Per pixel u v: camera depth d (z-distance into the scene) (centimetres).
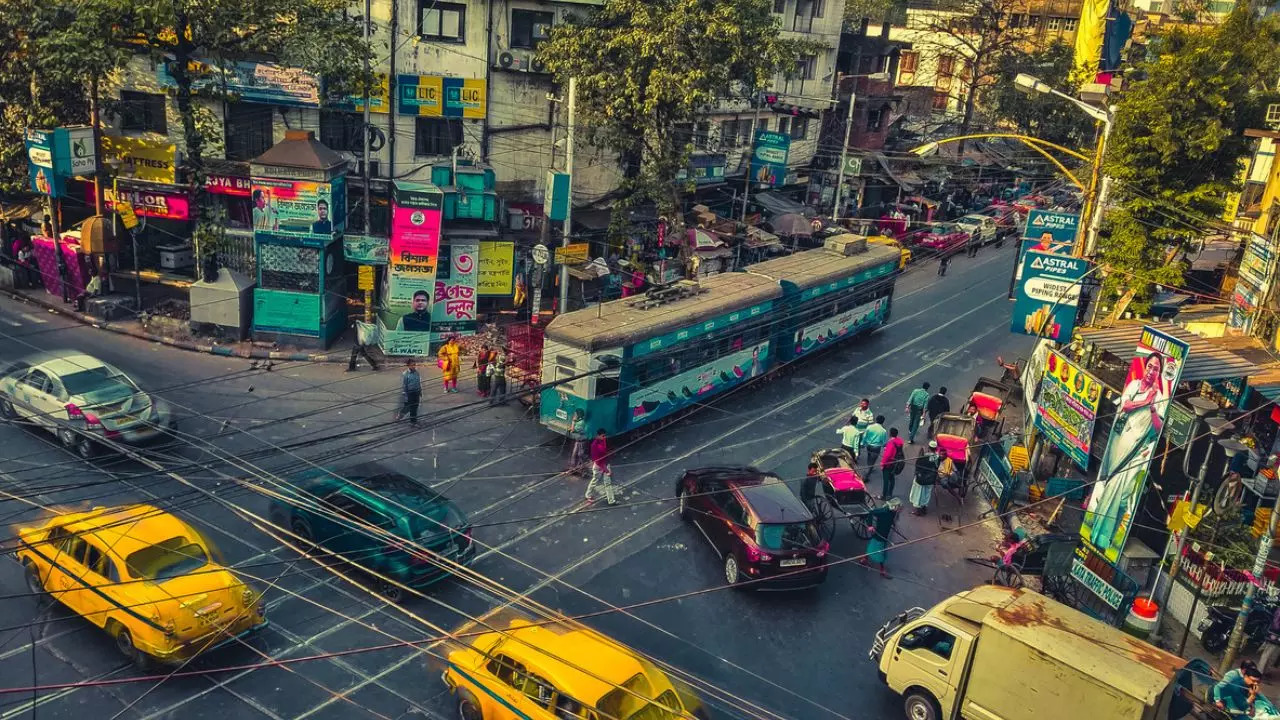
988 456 2288
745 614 1714
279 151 2716
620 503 2081
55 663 1389
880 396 2884
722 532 1822
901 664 1445
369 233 3088
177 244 3188
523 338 2708
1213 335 2583
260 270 2775
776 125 4700
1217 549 1712
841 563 1925
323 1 2848
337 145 3222
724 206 4409
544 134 3428
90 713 1304
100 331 2792
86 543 1423
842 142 5181
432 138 3303
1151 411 1628
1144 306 2575
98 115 2883
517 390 2583
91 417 1931
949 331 3612
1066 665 1264
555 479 2153
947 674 1382
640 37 3023
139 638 1345
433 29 3175
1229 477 1753
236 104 3097
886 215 4991
